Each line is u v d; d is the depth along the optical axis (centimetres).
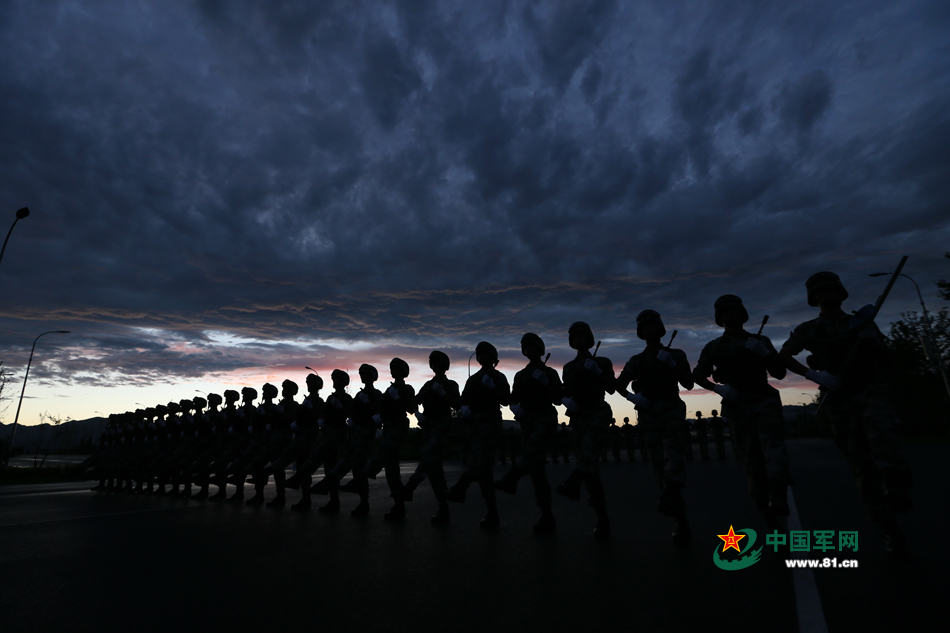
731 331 478
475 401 663
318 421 964
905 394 3978
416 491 1158
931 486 875
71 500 1153
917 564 388
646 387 537
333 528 653
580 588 361
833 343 417
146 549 538
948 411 3975
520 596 347
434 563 447
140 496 1278
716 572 391
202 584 398
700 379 494
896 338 4184
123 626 309
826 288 426
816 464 1459
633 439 2245
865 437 409
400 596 355
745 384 458
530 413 604
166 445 1315
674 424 516
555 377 611
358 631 293
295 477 876
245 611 332
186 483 1208
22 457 5159
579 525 633
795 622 285
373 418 792
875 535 496
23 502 1107
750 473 470
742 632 273
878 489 410
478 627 294
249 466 1009
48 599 367
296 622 310
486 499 640
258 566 452
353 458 820
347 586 383
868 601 312
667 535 546
